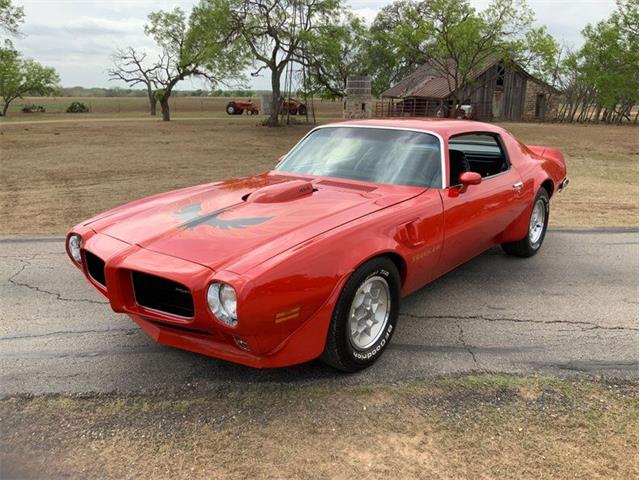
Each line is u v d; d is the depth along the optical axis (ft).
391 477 7.91
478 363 11.17
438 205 12.26
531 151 18.54
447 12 87.51
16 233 21.86
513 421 9.21
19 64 175.11
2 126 107.96
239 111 189.67
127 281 9.89
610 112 135.03
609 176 40.37
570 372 10.81
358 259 9.79
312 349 9.60
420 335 12.45
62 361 11.22
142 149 61.72
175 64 133.69
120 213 12.03
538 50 89.86
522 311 13.83
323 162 14.15
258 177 14.43
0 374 10.68
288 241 9.50
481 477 7.89
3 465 8.16
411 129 14.11
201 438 8.79
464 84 104.88
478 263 17.70
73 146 64.49
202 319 8.94
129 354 11.54
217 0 100.27
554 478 7.88
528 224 16.81
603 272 16.84
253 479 7.86
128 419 9.28
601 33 128.26
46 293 14.96
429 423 9.16
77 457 8.34
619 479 7.87
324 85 115.24
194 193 13.07
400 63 187.32
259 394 10.02
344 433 8.91
